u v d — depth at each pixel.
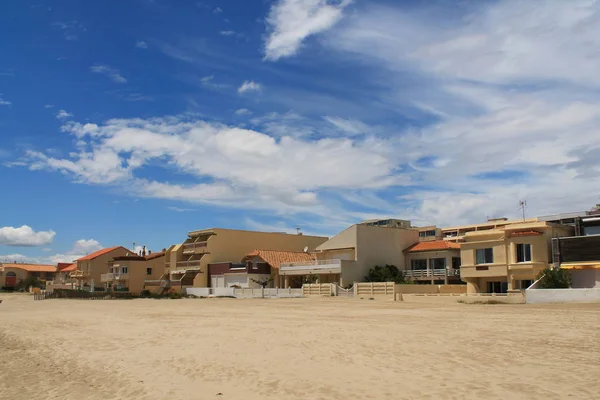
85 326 26.80
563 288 38.66
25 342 21.09
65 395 11.67
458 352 14.75
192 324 26.06
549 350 14.67
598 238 41.00
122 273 90.00
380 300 46.97
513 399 9.47
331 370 12.86
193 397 10.89
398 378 11.62
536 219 70.88
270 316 30.17
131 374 13.69
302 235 88.88
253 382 11.96
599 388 10.02
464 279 49.97
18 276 137.25
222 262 76.12
